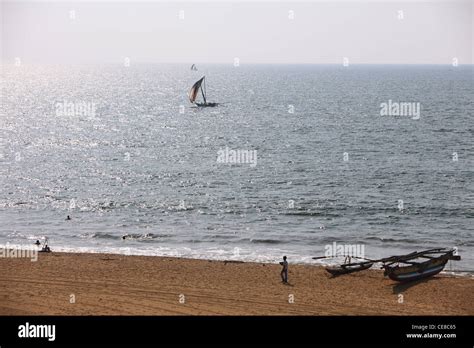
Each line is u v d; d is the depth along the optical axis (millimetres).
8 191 66812
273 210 58906
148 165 82625
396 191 67062
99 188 68750
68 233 50906
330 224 54250
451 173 76562
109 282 33281
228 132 117000
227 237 49812
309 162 83875
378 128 119500
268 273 36656
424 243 48812
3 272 35281
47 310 27750
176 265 38219
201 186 69688
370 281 35188
